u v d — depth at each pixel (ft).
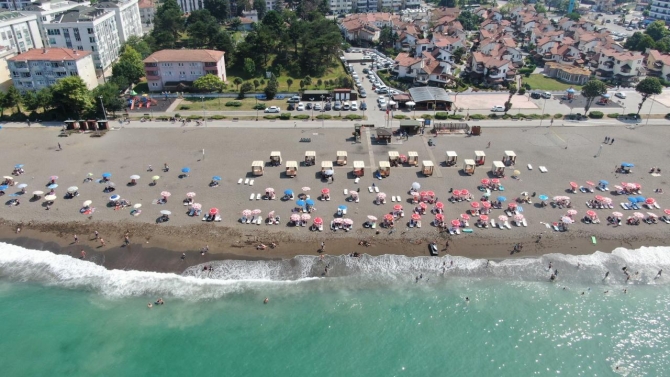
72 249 250.78
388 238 260.83
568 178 322.75
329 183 313.53
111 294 225.97
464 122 415.23
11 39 549.95
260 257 247.09
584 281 236.63
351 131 402.11
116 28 613.52
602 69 570.46
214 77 477.77
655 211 285.84
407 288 232.94
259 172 321.73
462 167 337.93
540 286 234.17
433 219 276.00
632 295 229.45
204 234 261.85
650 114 442.50
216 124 412.57
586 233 266.77
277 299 225.15
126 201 287.69
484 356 202.80
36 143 367.86
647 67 588.50
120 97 445.78
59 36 535.19
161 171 326.03
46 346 202.18
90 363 196.34
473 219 277.03
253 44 549.13
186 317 216.13
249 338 206.90
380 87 509.35
